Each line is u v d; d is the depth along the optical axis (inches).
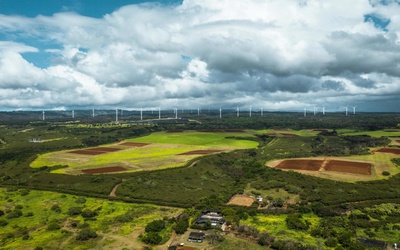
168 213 5088.6
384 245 3850.9
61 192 6200.8
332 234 4151.1
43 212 5128.0
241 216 4849.9
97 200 5757.9
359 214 4835.1
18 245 3909.9
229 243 3976.4
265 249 3818.9
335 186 5999.0
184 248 3865.7
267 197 5684.1
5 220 4685.0
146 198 5733.3
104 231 4350.4
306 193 5753.0
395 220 4667.8
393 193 5649.6
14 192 6245.1
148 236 4025.6
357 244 3799.2
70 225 4579.2
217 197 5723.4
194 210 5162.4
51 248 3826.3
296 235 4170.8
